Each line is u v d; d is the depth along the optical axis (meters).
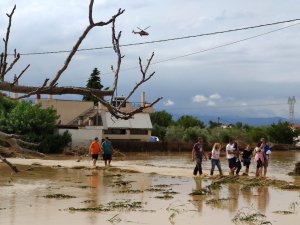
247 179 24.67
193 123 101.31
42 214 14.68
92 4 3.15
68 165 35.19
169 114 103.19
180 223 13.50
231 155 26.11
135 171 30.70
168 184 23.70
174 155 60.53
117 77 3.48
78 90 3.38
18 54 3.16
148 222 13.60
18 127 54.38
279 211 15.69
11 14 3.16
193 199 18.38
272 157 59.53
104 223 13.40
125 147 64.56
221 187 22.53
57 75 3.21
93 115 72.12
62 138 56.53
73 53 3.21
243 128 97.62
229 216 14.71
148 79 3.66
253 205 17.03
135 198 18.47
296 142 91.06
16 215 14.46
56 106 72.06
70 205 16.52
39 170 31.31
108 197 18.69
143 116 76.06
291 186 22.41
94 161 33.34
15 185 22.50
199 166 28.08
